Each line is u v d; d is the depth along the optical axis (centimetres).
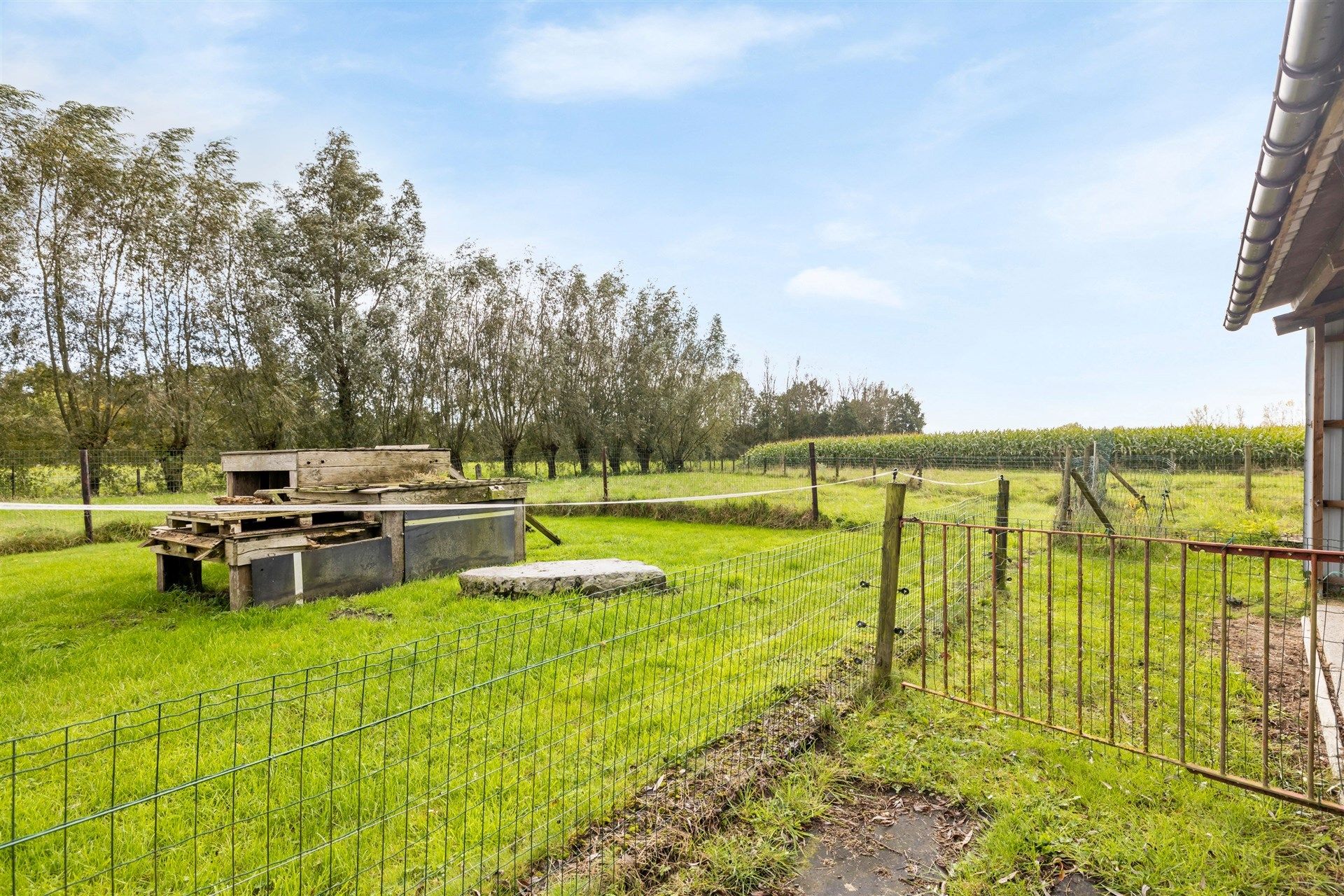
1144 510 1095
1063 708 388
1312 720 261
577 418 3061
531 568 693
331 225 2522
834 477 2086
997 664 461
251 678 441
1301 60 261
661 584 662
